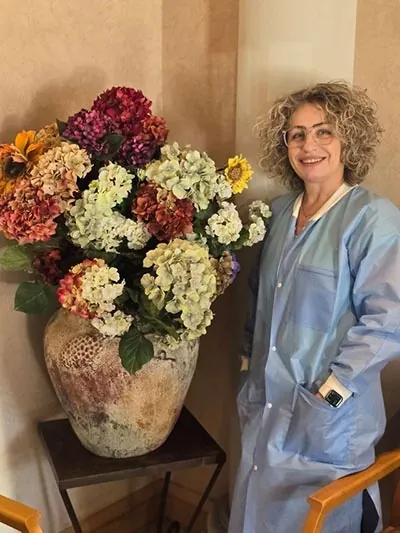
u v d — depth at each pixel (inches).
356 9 71.6
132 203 61.6
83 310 59.2
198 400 91.5
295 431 65.2
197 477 94.0
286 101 67.2
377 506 68.2
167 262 57.9
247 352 74.9
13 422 77.9
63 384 66.9
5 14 69.9
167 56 86.6
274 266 68.3
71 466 68.9
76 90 78.0
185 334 62.1
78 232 60.0
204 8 81.8
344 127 64.1
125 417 66.7
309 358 64.5
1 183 62.0
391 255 60.2
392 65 71.2
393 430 76.3
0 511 57.4
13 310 75.7
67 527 86.1
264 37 71.1
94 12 78.2
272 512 67.3
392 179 73.5
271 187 76.0
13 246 65.3
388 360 61.2
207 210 64.1
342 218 63.7
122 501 92.6
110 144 62.4
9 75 71.3
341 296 63.1
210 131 84.3
